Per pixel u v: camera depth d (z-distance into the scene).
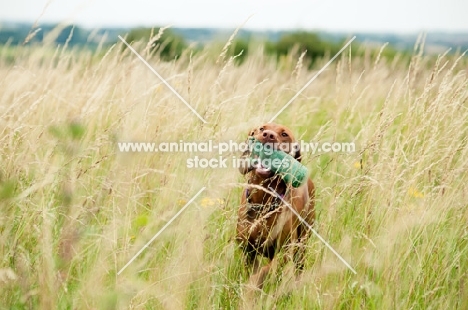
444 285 3.99
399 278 3.93
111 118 5.30
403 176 4.84
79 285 3.62
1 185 3.42
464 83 4.89
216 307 3.85
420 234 4.34
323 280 3.99
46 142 4.33
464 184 4.53
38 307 3.33
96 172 4.62
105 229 4.01
